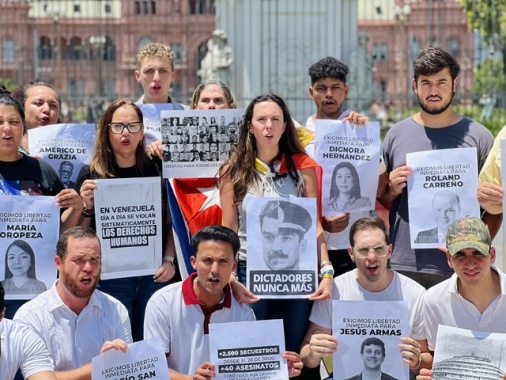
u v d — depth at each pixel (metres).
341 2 15.02
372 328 5.16
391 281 5.34
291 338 5.43
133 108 5.64
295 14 15.03
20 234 5.39
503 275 5.17
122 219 5.55
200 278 5.13
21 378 5.12
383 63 32.16
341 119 6.10
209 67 15.38
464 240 5.02
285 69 15.05
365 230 5.25
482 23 18.47
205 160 5.72
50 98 6.28
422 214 5.57
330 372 5.33
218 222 5.64
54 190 5.63
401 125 5.83
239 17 15.06
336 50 15.05
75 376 5.02
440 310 5.22
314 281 5.32
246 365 5.09
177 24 30.94
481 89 18.02
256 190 5.44
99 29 18.52
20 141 5.59
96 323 5.19
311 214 5.35
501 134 5.50
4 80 25.59
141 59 6.54
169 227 5.77
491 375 4.98
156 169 5.76
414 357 5.12
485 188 5.41
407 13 22.78
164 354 5.06
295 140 5.50
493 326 5.17
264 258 5.32
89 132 5.96
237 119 5.71
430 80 5.63
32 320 5.14
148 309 5.25
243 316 5.27
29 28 26.84
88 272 5.08
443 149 5.58
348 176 5.71
